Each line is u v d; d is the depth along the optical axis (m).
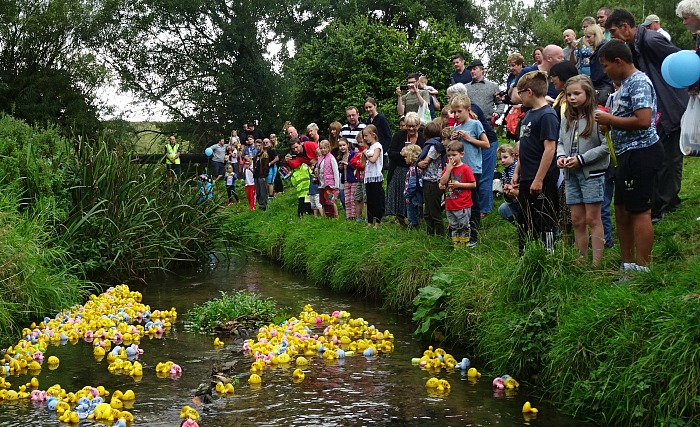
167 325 8.80
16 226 9.59
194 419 5.42
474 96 12.45
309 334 8.01
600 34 9.72
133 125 42.56
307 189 15.97
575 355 5.50
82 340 8.17
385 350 7.43
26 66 34.78
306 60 28.00
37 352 7.29
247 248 15.05
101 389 6.08
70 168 11.79
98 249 11.34
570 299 6.11
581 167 6.87
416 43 26.64
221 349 7.68
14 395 6.05
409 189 10.90
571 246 7.12
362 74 26.16
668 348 4.78
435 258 8.75
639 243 6.30
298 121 28.22
